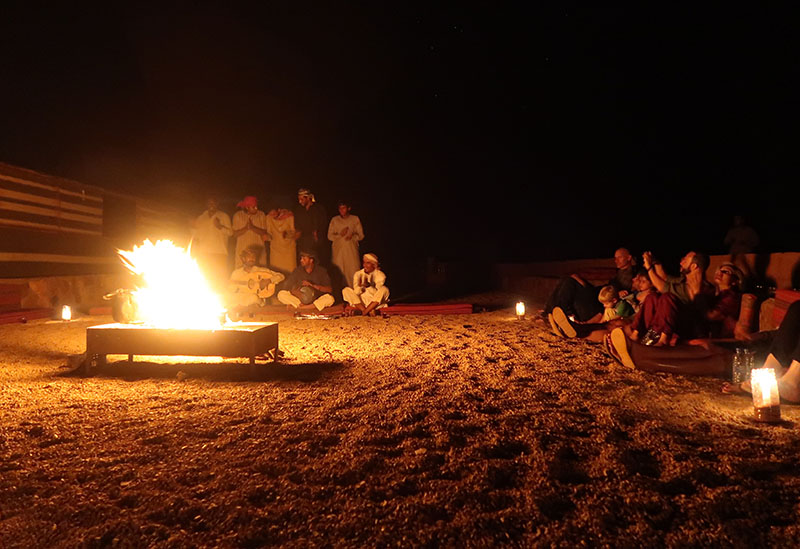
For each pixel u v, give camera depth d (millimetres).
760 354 6262
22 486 3750
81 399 5930
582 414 5164
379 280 13688
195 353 7172
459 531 3156
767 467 3877
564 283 10625
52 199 14336
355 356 8320
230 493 3615
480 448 4293
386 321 12523
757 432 4617
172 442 4535
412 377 6816
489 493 3557
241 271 14109
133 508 3480
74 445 4492
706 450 4207
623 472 3824
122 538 3139
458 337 10047
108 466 4078
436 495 3551
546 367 7266
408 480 3775
